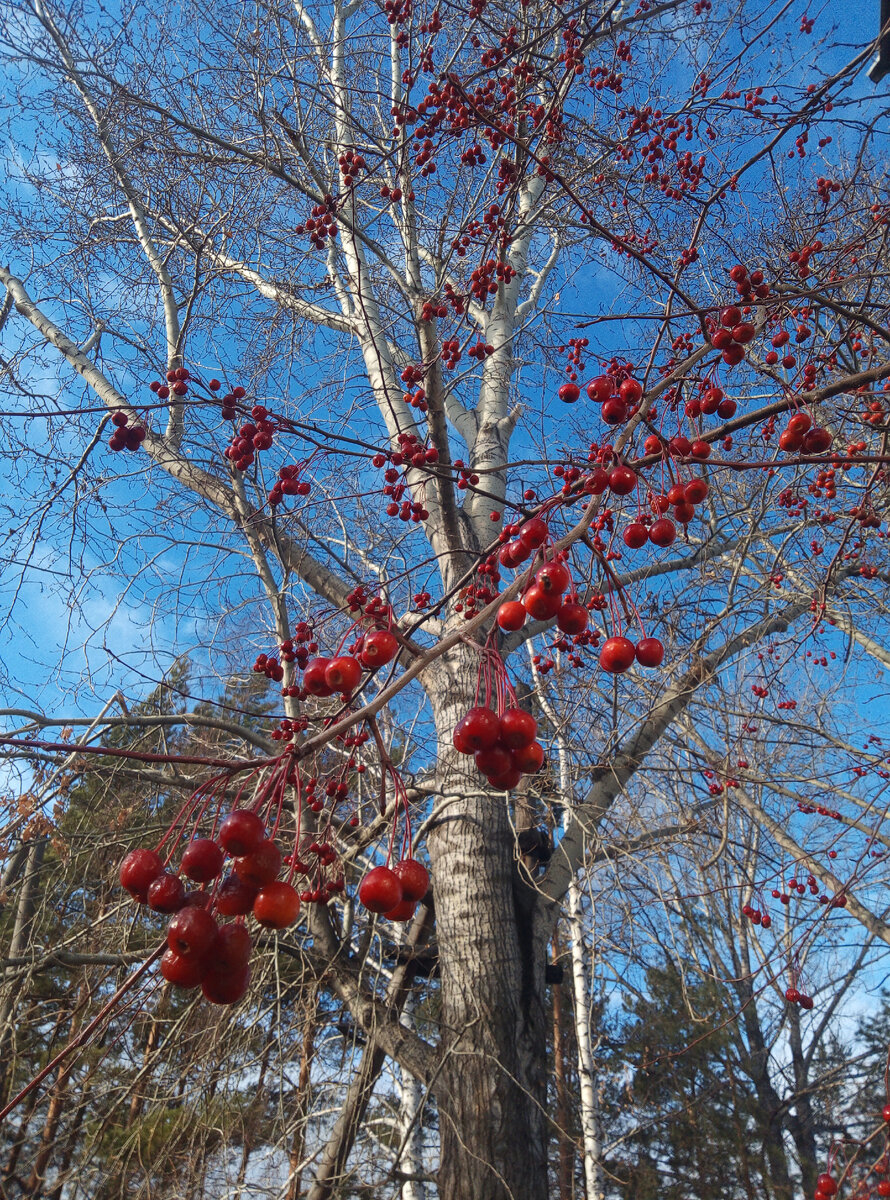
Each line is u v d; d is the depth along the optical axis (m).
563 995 10.98
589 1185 7.76
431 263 5.54
